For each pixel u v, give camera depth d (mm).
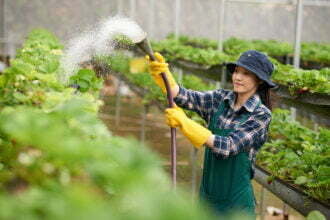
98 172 1358
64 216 1021
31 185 1646
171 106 3762
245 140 3789
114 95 15602
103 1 14812
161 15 15547
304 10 13164
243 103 3959
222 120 4016
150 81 9656
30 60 3980
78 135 1954
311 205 4281
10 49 14359
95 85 3672
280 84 6094
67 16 14656
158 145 10023
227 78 8094
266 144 5969
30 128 1542
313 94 5402
